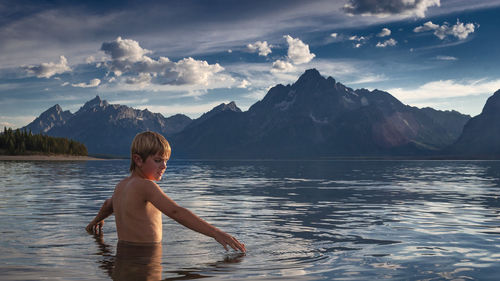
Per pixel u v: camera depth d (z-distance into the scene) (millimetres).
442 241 4922
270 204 9773
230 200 10797
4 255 3643
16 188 14461
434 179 22891
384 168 48375
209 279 2904
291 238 4961
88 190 13570
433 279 3049
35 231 5121
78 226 5594
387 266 3482
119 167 46344
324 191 14125
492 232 5719
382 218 7254
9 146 122812
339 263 3576
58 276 2912
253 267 3328
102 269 3102
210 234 3492
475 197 12008
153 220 3787
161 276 2939
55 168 38969
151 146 3648
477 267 3482
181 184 18047
